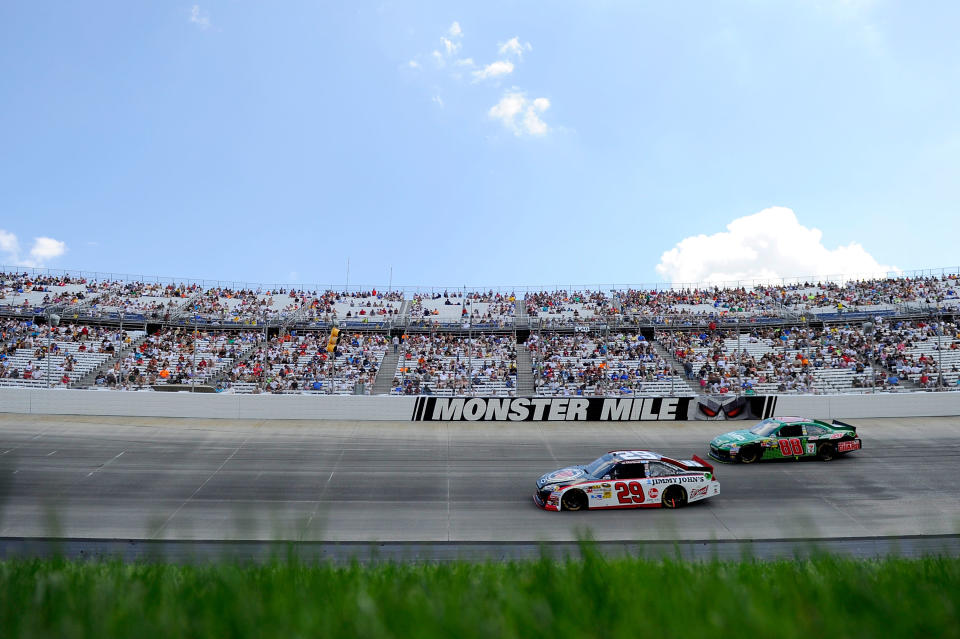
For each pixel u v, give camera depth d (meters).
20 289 39.28
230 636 2.16
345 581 3.31
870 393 27.28
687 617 2.31
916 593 2.71
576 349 34.50
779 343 34.16
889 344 32.97
